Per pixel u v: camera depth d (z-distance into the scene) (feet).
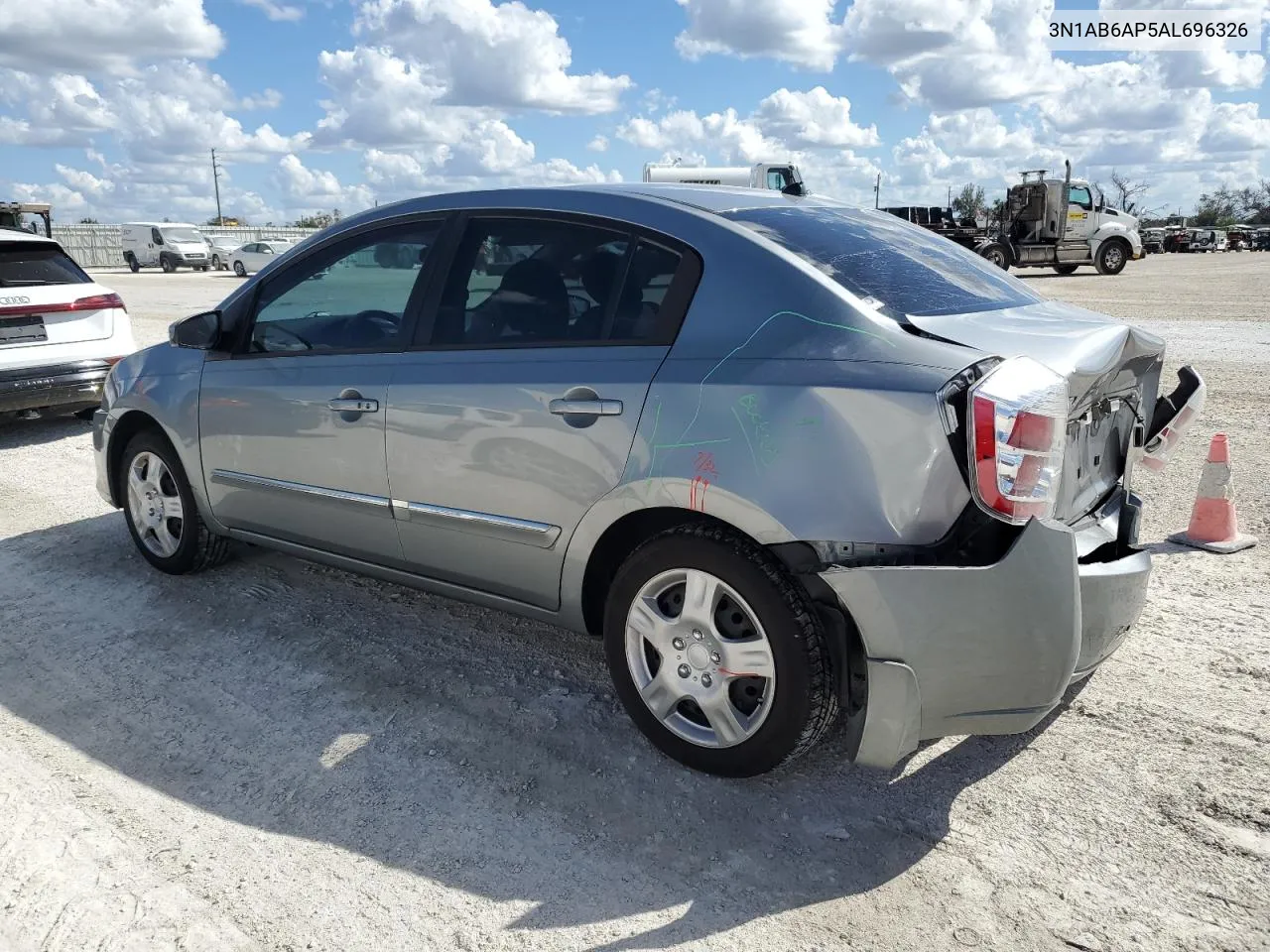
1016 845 8.63
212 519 14.12
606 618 10.09
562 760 10.09
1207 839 8.63
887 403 8.20
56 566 15.76
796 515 8.46
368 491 11.76
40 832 8.84
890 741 8.56
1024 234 91.30
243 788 9.62
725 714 9.30
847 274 9.40
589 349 9.97
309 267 12.68
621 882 8.26
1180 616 13.21
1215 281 75.05
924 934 7.60
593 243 10.31
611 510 9.64
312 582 14.92
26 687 11.76
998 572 8.01
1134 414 10.68
